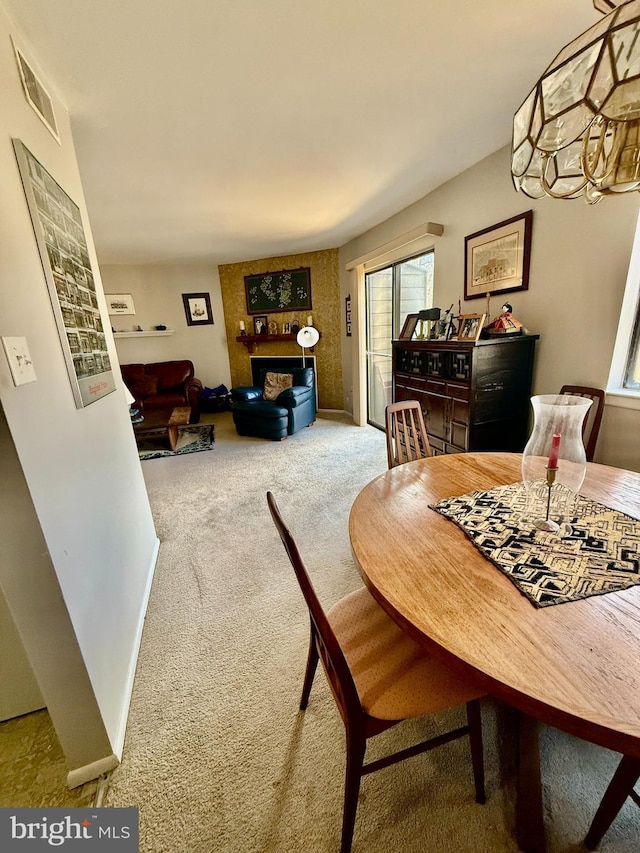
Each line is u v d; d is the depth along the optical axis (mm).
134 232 3738
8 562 860
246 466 3480
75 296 1357
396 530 996
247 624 1587
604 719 500
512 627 659
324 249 5004
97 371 1498
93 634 1093
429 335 2705
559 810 925
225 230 3812
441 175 2648
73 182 1572
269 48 1382
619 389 1883
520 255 2234
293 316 5469
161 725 1183
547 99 860
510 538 916
